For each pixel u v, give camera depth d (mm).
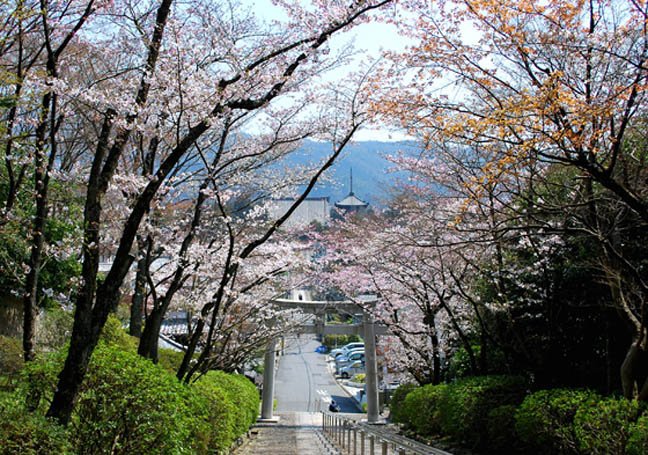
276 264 10820
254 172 10531
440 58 6762
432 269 13117
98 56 9055
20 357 8391
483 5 6066
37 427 3799
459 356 15859
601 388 10617
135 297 11133
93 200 5562
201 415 6973
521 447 9516
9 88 7227
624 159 6746
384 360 21625
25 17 6367
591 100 6047
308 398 31891
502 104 6816
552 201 9062
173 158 5809
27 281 6977
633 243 9484
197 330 8555
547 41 5898
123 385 4930
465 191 9016
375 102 7160
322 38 6863
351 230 15180
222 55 7250
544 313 11906
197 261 9039
